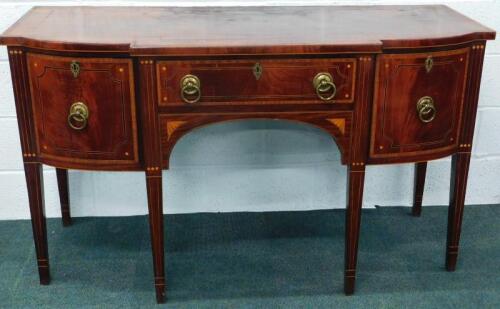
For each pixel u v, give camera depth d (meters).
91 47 1.52
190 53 1.51
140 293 1.82
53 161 1.68
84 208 2.20
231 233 2.12
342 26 1.72
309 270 1.93
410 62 1.60
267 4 2.04
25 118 1.64
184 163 2.16
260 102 1.60
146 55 1.51
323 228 2.15
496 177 2.28
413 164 2.23
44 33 1.60
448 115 1.70
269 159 2.18
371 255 2.00
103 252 2.01
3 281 1.86
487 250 2.04
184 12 1.89
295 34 1.62
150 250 2.02
